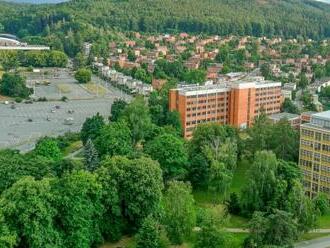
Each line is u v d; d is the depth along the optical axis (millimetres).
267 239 180250
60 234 178000
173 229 191250
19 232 169750
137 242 184000
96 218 193250
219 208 198500
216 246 179250
